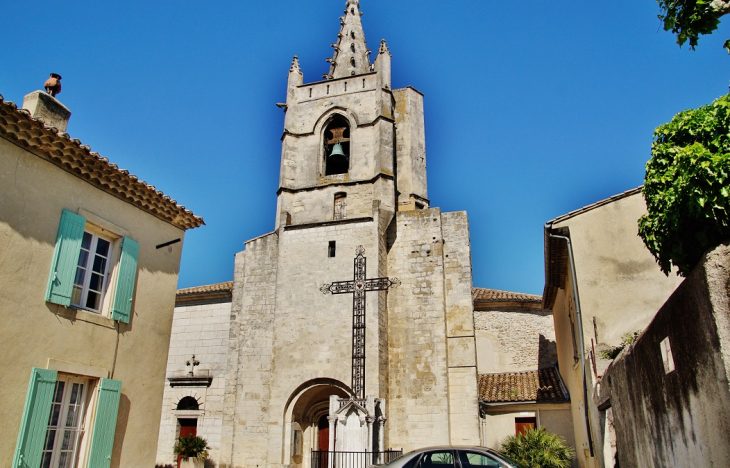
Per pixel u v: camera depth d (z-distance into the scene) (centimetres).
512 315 2852
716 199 631
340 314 2295
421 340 2305
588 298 1614
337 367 2220
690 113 746
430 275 2395
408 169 2733
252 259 2597
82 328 1146
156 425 1291
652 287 1590
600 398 1406
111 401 1166
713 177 635
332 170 2777
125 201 1309
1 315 1000
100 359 1176
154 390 1301
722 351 572
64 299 1108
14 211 1055
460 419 2197
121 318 1227
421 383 2244
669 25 740
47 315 1080
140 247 1330
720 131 701
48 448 1054
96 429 1120
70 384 1122
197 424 2575
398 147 2783
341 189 2578
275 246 2581
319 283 2366
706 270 600
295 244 2462
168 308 1382
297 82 2842
